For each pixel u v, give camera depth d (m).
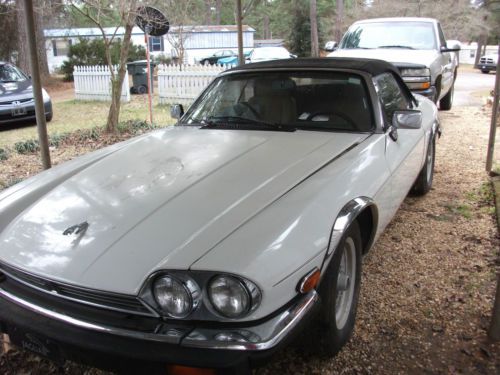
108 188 2.63
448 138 7.75
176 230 2.17
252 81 3.76
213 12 52.88
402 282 3.36
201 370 1.87
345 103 3.45
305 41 36.16
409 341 2.73
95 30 29.72
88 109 13.15
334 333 2.44
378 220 2.95
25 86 10.78
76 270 2.07
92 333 1.99
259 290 1.90
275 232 2.10
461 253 3.76
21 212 2.62
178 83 13.33
